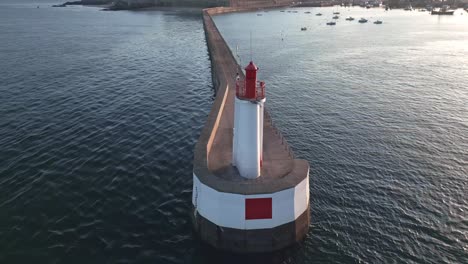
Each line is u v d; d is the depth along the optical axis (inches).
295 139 1035.9
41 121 1116.5
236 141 633.6
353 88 1530.5
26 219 662.5
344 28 3718.0
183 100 1364.4
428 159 912.3
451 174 838.5
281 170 644.1
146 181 795.4
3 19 4468.5
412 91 1483.8
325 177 826.2
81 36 3036.4
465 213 697.0
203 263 575.8
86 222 661.3
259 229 572.7
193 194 634.2
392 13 5546.3
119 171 832.3
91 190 756.6
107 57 2160.4
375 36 3090.6
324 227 653.9
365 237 633.0
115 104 1294.3
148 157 902.4
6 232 627.5
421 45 2591.0
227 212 564.7
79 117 1159.0
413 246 613.6
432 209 709.9
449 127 1112.8
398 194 761.0
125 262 573.9
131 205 712.4
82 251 592.4
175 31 3432.6
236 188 559.8
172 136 1031.6
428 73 1771.7
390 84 1587.1
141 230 645.3
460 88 1517.0
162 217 679.1
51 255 581.0
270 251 589.3
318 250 600.1
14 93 1390.3
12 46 2468.0
